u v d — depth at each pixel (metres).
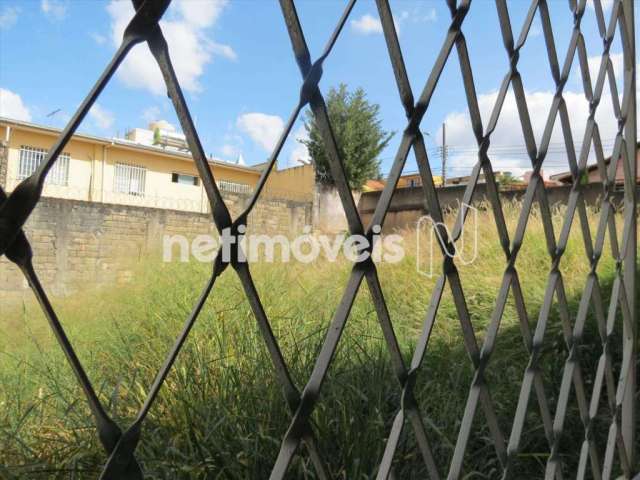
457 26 0.57
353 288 0.45
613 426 1.02
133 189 12.71
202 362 1.48
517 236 0.69
